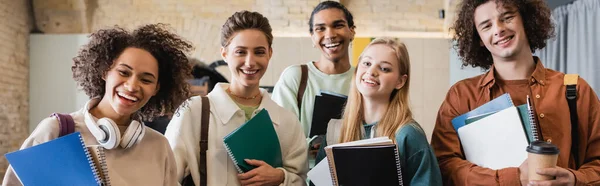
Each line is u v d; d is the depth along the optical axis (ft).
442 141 7.45
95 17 23.57
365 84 7.27
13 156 5.30
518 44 7.13
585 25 19.48
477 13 7.48
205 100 7.45
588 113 6.97
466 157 7.07
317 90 9.47
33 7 23.24
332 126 7.81
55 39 23.24
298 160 7.66
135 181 6.05
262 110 7.27
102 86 6.09
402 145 6.86
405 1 24.11
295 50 23.12
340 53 9.61
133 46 5.99
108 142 5.68
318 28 9.66
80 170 5.31
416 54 23.47
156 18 23.75
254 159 6.98
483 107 7.02
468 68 23.13
